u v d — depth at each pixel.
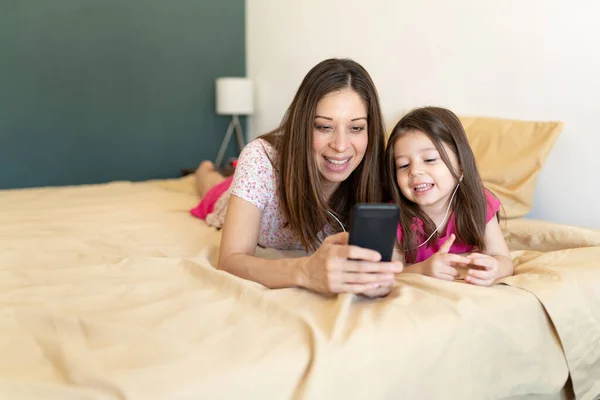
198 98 3.53
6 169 3.05
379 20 2.43
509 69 1.88
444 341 0.85
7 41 2.95
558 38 1.73
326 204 1.27
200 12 3.45
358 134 1.15
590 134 1.67
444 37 2.12
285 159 1.16
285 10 3.11
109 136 3.29
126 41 3.26
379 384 0.78
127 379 0.67
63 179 3.20
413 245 1.27
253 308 0.92
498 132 1.81
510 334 0.93
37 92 3.06
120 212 1.95
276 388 0.73
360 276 0.90
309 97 1.12
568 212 1.76
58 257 1.36
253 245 1.19
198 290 1.03
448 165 1.19
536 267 1.15
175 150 3.51
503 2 1.88
